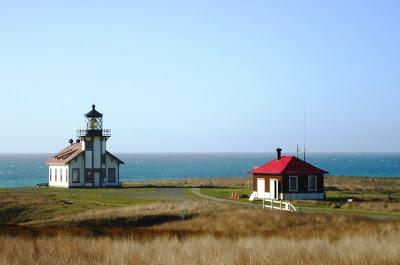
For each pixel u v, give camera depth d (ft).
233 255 57.82
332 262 55.06
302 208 180.75
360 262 54.60
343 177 462.19
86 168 311.47
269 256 57.57
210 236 86.58
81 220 148.05
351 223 132.98
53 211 174.81
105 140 317.01
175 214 152.87
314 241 75.05
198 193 252.83
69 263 55.47
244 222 138.92
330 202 198.39
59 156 324.19
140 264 54.39
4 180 586.86
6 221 164.86
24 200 191.72
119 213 155.94
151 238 89.40
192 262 54.08
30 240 77.20
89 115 314.76
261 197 225.56
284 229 126.00
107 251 62.23
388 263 54.75
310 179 220.02
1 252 62.44
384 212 168.45
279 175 216.74
